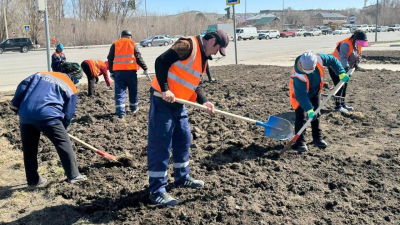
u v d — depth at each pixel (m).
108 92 9.59
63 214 3.65
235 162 4.73
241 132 5.89
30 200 3.95
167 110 3.66
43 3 8.83
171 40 41.56
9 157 5.18
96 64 8.88
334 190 3.95
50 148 5.34
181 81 3.65
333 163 4.63
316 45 30.95
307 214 3.54
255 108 7.50
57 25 47.56
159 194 3.75
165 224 3.43
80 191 4.08
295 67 4.76
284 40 43.34
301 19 101.69
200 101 4.00
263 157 4.89
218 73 12.88
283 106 7.60
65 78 4.14
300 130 4.72
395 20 89.56
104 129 6.33
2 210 3.74
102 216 3.60
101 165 4.75
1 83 12.05
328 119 6.54
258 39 50.22
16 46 32.38
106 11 57.09
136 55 7.05
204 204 3.75
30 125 3.96
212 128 6.14
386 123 6.23
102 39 49.22
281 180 4.21
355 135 5.70
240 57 20.53
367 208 3.61
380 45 25.55
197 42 3.61
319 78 4.89
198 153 5.05
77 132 6.14
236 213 3.56
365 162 4.61
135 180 4.30
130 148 5.35
